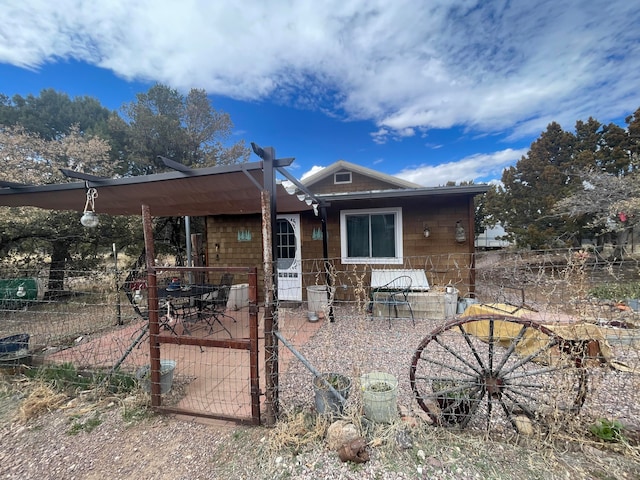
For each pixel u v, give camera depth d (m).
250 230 7.26
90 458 2.06
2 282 5.50
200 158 14.75
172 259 13.80
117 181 3.19
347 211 6.48
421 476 1.72
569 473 1.70
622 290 3.92
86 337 4.69
